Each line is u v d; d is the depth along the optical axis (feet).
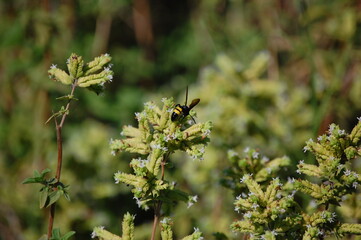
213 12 39.58
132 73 38.60
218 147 27.12
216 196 26.35
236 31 38.70
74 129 31.60
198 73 39.65
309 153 20.75
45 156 30.27
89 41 35.17
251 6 38.60
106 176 29.58
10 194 28.81
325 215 13.98
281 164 17.25
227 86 29.17
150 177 13.98
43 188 13.87
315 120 25.27
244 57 36.17
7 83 32.04
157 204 15.07
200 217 26.66
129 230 14.37
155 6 44.16
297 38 33.42
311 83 28.22
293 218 13.98
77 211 27.53
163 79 41.27
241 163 16.99
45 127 31.07
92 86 14.69
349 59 30.25
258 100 29.45
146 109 14.78
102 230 14.58
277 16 35.86
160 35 43.16
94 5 35.50
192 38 41.34
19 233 27.45
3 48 31.19
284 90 31.24
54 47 30.86
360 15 31.24
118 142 14.52
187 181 28.45
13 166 30.45
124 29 41.91
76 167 29.04
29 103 31.55
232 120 27.89
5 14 32.22
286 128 28.53
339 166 13.50
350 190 13.87
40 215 27.53
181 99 31.45
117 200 29.81
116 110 34.55
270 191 14.16
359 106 29.17
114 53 37.68
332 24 31.78
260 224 14.24
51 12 33.27
